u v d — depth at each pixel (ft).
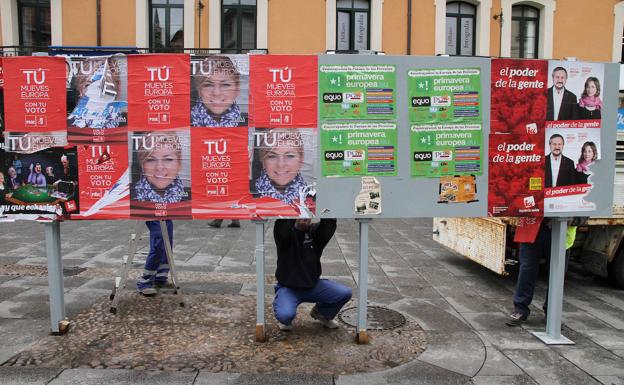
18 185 13.84
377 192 14.05
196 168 13.89
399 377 12.10
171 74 13.70
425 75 14.02
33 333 14.21
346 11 46.47
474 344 14.28
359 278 14.01
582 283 22.22
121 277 16.20
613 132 15.01
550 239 15.48
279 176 13.88
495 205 14.58
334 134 13.88
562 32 47.39
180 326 14.93
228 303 17.07
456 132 14.25
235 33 45.91
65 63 13.69
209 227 32.71
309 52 45.34
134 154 13.87
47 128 13.76
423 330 15.28
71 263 22.76
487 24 47.01
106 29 44.68
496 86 14.34
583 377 12.41
